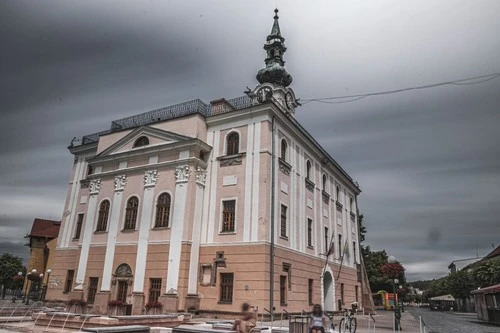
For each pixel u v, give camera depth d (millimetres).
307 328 14109
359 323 26203
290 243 25953
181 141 26219
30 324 18844
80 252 28609
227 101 29047
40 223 50594
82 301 22578
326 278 32781
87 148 34406
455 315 53219
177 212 24891
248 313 12477
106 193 29203
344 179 40031
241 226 24047
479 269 54531
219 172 26141
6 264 61656
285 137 27844
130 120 31656
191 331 13234
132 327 13398
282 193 26000
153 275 24453
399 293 33438
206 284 23859
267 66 36406
